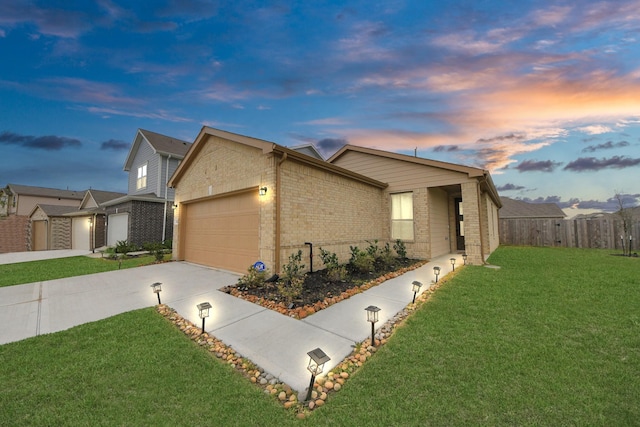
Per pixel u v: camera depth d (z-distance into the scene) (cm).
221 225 848
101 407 222
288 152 650
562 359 280
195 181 965
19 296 555
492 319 390
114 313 453
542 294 498
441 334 345
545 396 225
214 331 374
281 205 657
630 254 1062
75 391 243
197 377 265
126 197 1409
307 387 249
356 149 1180
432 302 473
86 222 1756
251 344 335
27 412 217
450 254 1152
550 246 1498
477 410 211
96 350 318
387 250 939
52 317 434
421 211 1005
